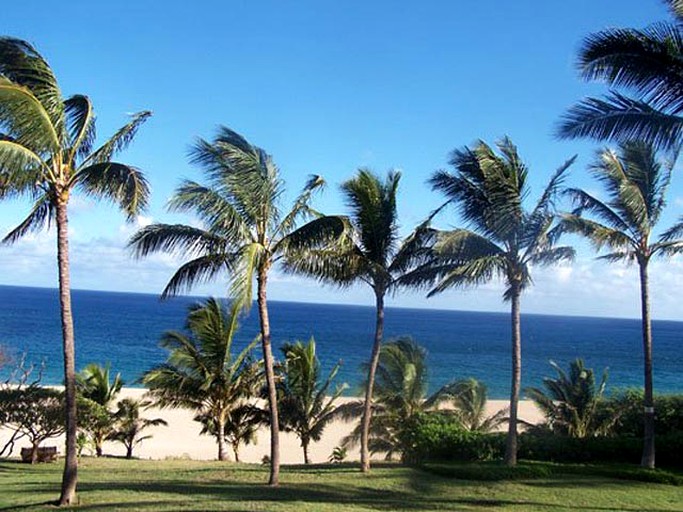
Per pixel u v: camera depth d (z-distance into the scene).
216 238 14.45
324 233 14.66
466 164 17.66
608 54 11.17
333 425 37.31
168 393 25.05
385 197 18.08
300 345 25.23
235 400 25.55
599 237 16.38
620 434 22.22
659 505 13.20
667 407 21.53
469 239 16.30
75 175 12.24
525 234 16.97
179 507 11.48
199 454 29.78
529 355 91.50
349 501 13.01
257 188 14.23
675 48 10.89
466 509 12.41
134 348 77.12
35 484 15.06
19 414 20.25
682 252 17.03
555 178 16.83
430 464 17.92
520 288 17.41
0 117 10.77
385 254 18.02
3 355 36.34
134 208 12.41
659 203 17.38
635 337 153.50
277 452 15.13
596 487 15.04
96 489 14.12
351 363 70.56
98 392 25.94
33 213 13.23
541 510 12.46
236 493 13.67
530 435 20.69
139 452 29.45
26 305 168.25
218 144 13.95
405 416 23.05
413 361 23.66
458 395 24.11
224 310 24.66
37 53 11.78
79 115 12.83
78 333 94.00
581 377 23.50
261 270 14.92
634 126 11.11
